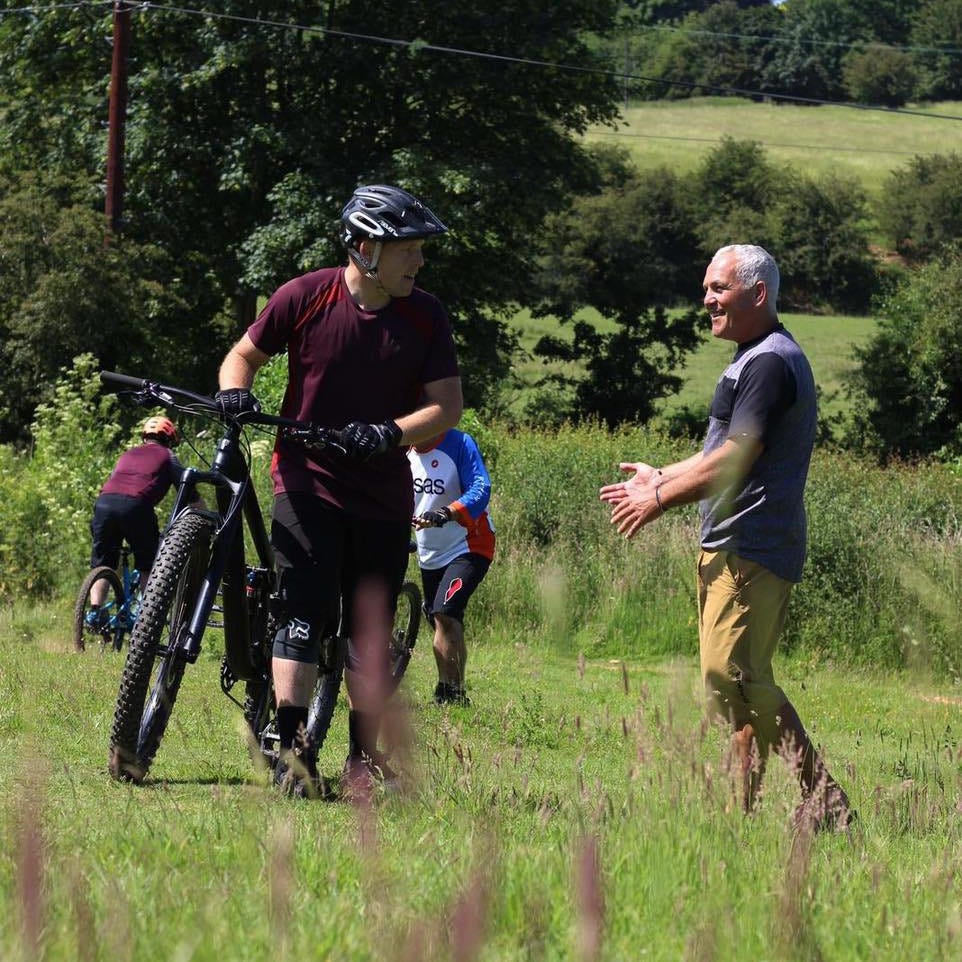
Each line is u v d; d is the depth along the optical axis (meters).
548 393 178.88
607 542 58.78
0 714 24.45
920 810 19.02
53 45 136.88
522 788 18.09
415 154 122.69
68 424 59.44
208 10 126.88
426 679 38.34
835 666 53.19
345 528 19.17
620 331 181.62
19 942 9.33
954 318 145.88
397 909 11.02
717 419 19.42
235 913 10.93
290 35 127.62
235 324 139.62
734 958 10.63
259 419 18.62
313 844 13.81
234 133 126.38
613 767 25.36
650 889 12.39
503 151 130.88
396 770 18.64
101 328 100.44
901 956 11.52
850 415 155.12
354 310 19.08
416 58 126.81
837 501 63.19
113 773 18.98
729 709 19.16
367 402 19.16
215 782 19.64
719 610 19.19
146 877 12.12
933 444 148.62
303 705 18.97
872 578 54.78
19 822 13.16
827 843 16.44
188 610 19.66
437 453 33.16
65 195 119.19
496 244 134.62
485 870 11.54
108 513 40.75
